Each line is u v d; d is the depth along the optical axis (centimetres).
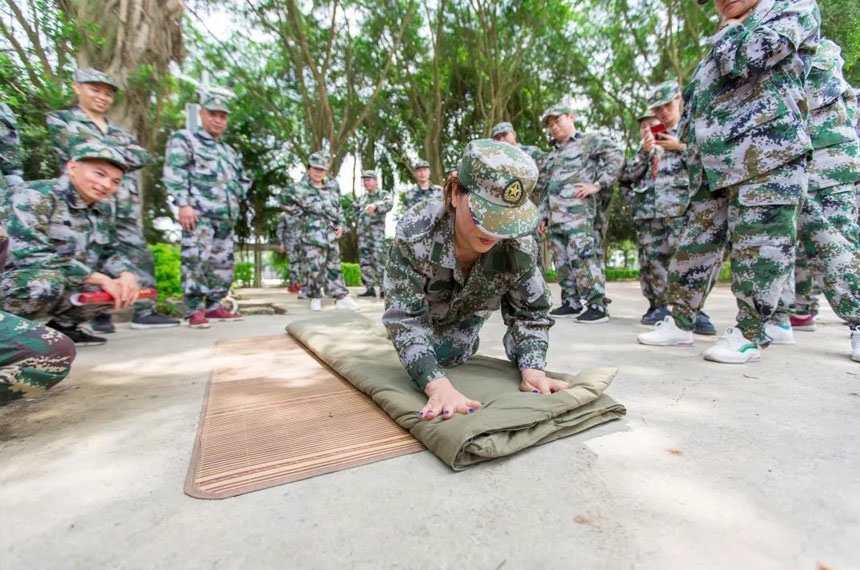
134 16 482
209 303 456
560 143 434
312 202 525
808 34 207
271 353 277
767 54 204
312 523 101
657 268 393
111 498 113
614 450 135
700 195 256
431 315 189
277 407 176
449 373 193
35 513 106
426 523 100
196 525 101
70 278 226
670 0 1038
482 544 93
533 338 182
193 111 642
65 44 460
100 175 266
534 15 1088
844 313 248
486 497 111
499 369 199
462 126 1434
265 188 1416
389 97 1363
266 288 1145
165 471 127
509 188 131
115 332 371
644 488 113
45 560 90
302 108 1265
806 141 212
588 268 409
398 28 1096
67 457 137
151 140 555
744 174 223
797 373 217
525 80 1267
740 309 239
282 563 88
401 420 150
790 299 288
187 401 189
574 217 415
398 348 167
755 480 116
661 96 380
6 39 435
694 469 122
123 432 156
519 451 136
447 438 128
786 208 218
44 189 265
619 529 97
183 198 397
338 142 1091
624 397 183
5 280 207
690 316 283
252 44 1103
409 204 773
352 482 119
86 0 459
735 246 235
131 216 379
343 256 1669
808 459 127
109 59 471
